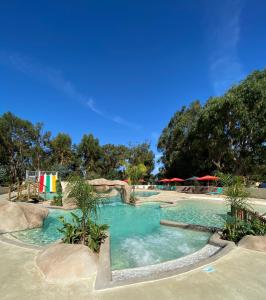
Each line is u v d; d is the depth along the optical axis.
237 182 8.16
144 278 4.48
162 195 25.05
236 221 7.80
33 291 4.02
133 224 11.41
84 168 49.31
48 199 19.05
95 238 6.60
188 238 8.70
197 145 31.86
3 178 31.30
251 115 25.27
